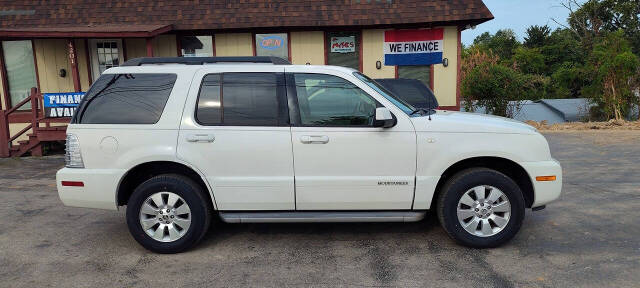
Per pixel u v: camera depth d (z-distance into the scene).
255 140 4.48
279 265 4.30
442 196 4.54
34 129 10.80
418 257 4.43
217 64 4.75
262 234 5.18
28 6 13.22
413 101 8.73
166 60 4.82
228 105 4.56
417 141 4.46
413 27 13.09
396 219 4.58
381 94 4.62
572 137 12.03
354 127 4.48
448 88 13.31
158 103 4.57
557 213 5.71
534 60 38.34
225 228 5.39
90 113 4.58
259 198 4.53
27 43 13.16
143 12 13.16
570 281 3.85
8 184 7.95
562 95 27.33
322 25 12.66
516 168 4.70
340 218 4.57
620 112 16.25
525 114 18.61
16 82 13.28
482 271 4.08
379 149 4.47
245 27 12.77
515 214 4.47
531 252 4.49
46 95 10.55
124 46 13.33
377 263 4.31
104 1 13.39
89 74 13.32
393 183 4.48
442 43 13.12
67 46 13.21
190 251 4.68
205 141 4.47
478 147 4.45
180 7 13.23
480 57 25.05
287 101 4.55
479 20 12.58
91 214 6.06
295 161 4.49
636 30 39.88
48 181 8.20
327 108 4.55
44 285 3.95
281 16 12.86
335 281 3.94
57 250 4.76
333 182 4.48
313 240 4.96
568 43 39.31
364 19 12.68
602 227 5.16
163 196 4.54
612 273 3.98
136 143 4.49
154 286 3.89
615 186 7.00
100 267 4.31
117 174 4.49
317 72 4.60
